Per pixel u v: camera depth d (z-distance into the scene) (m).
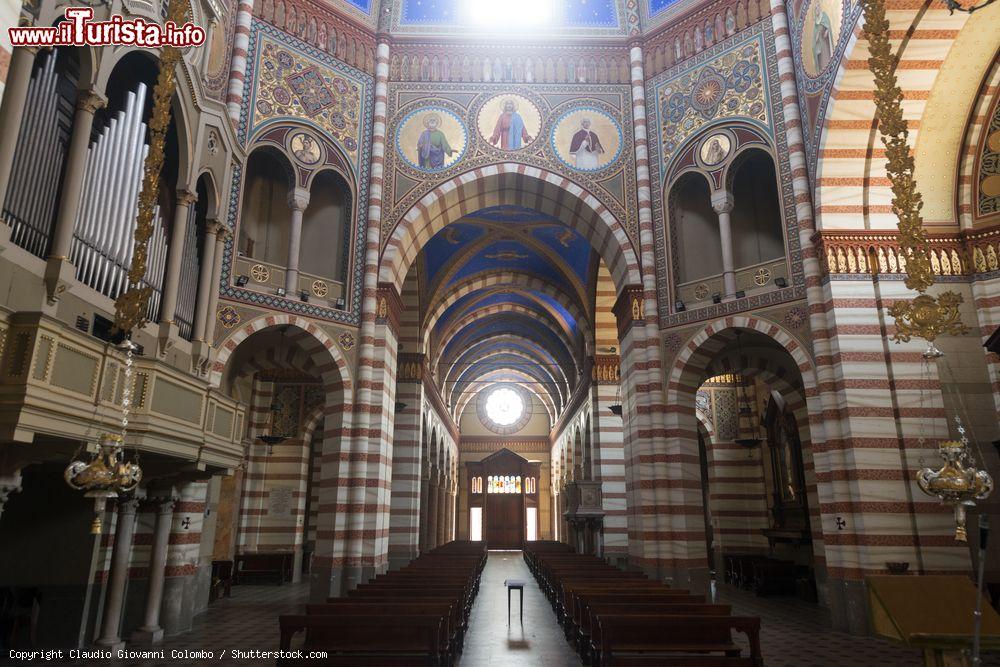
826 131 14.31
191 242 13.29
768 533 20.27
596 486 24.41
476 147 19.03
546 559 19.86
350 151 18.08
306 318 16.16
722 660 7.91
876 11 8.48
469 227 24.53
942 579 6.36
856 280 14.15
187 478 11.81
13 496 11.05
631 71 19.31
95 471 6.70
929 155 14.27
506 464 49.38
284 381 22.77
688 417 16.59
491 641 12.04
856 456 13.21
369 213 17.89
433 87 19.45
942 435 13.23
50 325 6.95
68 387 7.35
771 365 17.84
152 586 11.73
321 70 17.92
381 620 7.97
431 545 34.59
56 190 9.06
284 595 18.48
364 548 15.83
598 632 8.98
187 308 13.05
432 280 25.78
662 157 18.34
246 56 16.34
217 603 16.80
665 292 17.38
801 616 14.98
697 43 18.28
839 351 13.80
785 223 15.60
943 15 12.39
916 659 10.42
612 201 18.58
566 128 19.25
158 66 11.49
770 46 16.73
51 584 10.95
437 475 35.41
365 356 16.77
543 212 20.09
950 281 14.05
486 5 20.23
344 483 15.99
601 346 25.72
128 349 7.90
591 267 25.72
